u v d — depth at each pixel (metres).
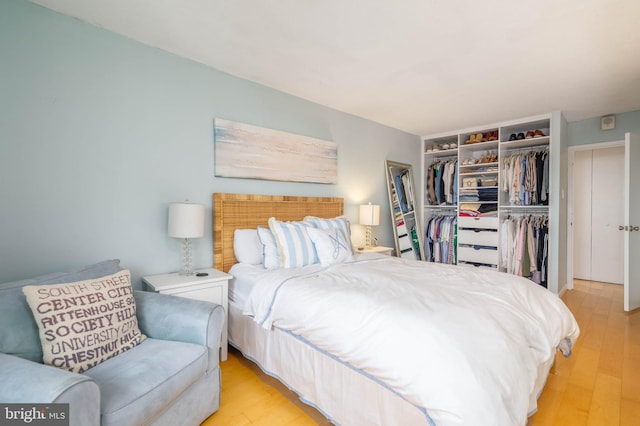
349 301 1.55
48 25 1.81
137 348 1.45
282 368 1.84
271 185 2.95
